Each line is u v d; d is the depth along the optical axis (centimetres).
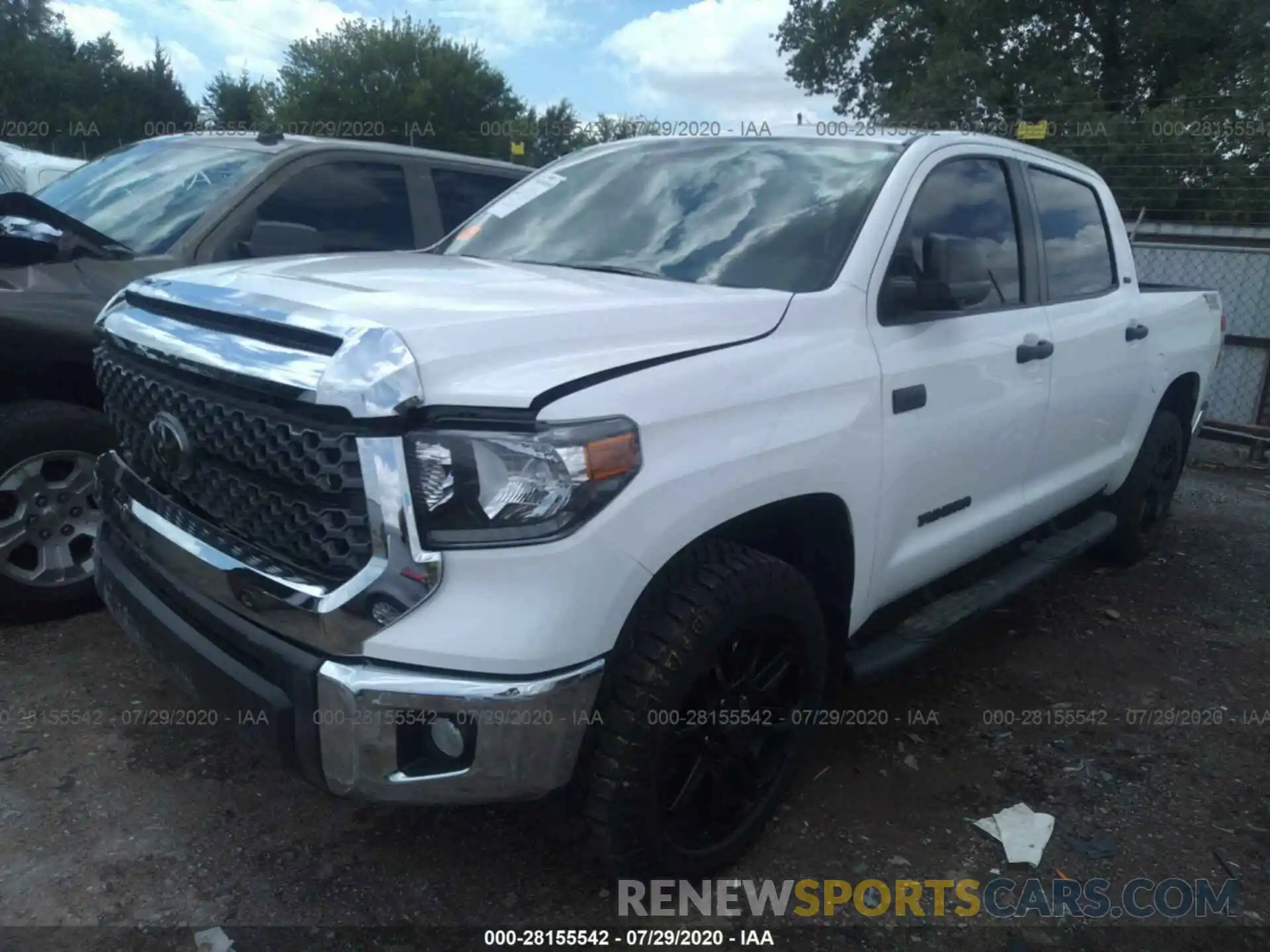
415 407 215
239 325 247
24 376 395
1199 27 2572
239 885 273
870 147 357
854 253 314
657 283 306
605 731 244
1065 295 428
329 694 225
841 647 321
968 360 342
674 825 267
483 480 218
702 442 247
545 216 377
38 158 1137
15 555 399
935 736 371
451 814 308
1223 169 1695
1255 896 292
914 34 2803
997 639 462
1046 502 422
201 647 253
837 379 287
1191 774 354
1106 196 485
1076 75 2575
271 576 236
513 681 220
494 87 4431
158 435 267
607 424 227
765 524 278
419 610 219
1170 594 530
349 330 222
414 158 570
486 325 231
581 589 223
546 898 275
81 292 403
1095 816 327
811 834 309
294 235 438
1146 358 484
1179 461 584
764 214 336
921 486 329
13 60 4634
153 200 494
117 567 293
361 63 4247
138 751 328
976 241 327
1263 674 440
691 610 248
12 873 270
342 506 224
